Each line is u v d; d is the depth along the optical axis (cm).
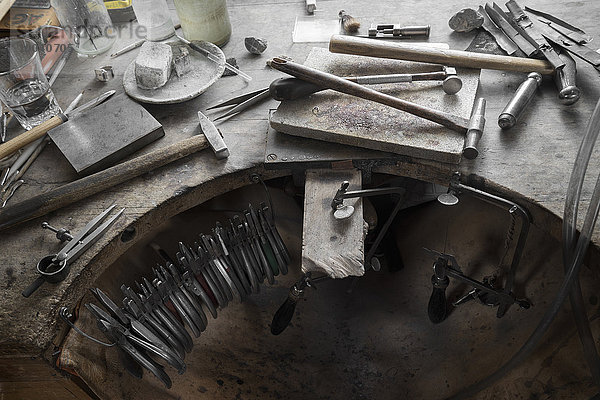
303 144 64
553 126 63
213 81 70
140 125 66
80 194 61
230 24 81
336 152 63
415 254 92
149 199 61
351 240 57
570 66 67
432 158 60
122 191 62
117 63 78
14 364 55
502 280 78
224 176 63
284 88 63
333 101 65
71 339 56
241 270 71
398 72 68
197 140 65
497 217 81
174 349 65
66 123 67
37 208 59
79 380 59
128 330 60
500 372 72
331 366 87
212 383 79
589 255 55
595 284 66
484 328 81
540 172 59
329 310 93
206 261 69
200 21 75
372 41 67
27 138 65
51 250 57
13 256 57
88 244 57
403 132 61
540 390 70
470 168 60
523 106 63
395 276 94
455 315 85
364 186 73
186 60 73
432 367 84
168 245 81
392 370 86
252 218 69
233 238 69
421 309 90
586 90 67
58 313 54
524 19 74
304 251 57
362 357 88
